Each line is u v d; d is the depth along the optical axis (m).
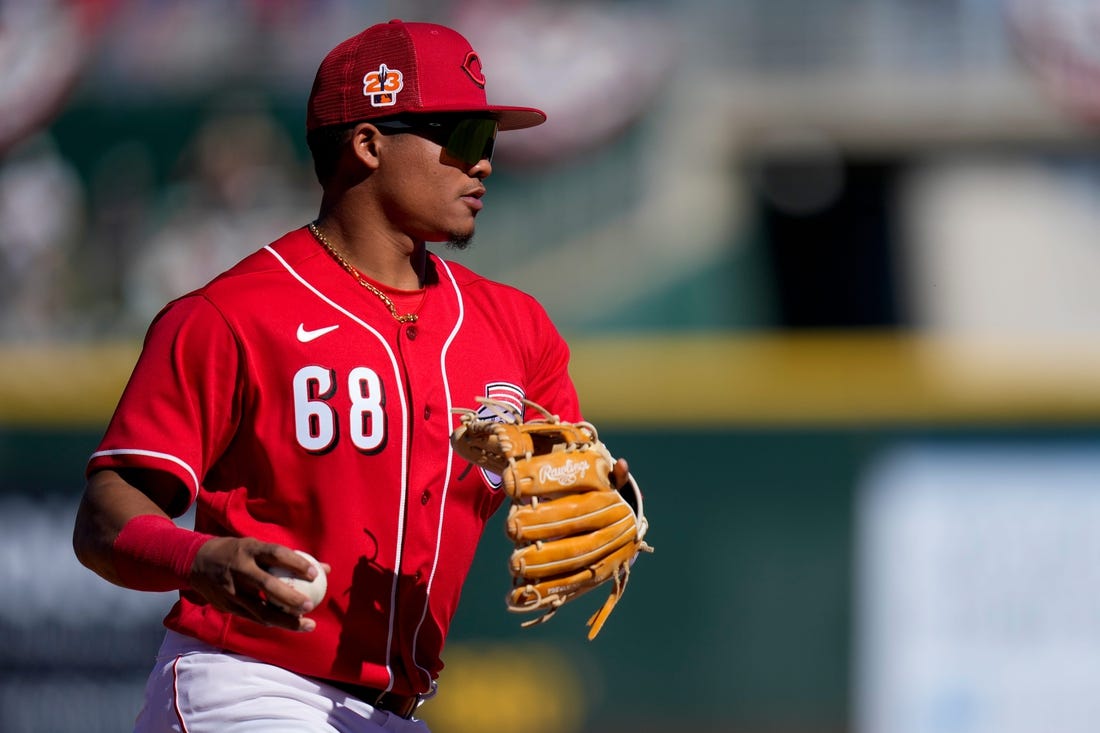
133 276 44.97
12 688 33.06
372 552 9.41
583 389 33.22
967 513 31.38
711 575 32.09
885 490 31.75
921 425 31.67
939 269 49.56
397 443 9.42
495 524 32.34
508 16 47.88
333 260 9.75
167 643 9.77
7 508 33.94
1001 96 46.91
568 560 9.47
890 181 49.94
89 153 47.50
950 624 31.08
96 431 34.38
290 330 9.32
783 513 32.00
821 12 47.69
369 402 9.38
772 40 47.91
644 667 32.03
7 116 47.81
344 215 9.80
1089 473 31.00
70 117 47.91
